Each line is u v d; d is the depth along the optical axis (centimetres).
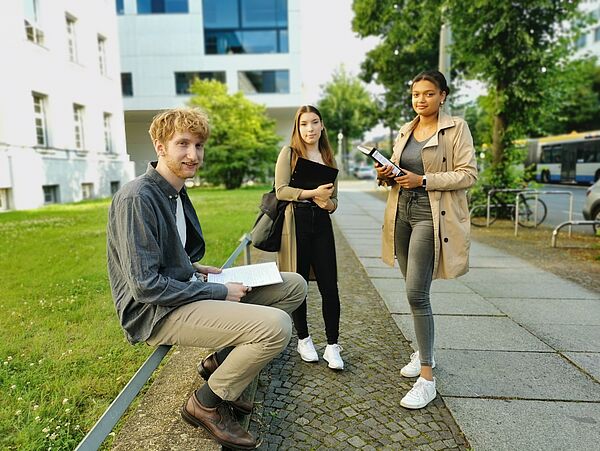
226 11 3347
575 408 268
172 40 3325
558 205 1628
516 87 1051
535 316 430
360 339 370
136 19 3288
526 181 1180
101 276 548
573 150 2723
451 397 281
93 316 411
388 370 315
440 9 1027
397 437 240
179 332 209
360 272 605
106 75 2131
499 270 624
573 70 1102
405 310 444
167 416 239
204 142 223
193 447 212
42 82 1631
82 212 1323
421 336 273
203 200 1719
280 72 3453
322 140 321
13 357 330
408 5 1399
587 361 331
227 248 730
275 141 2753
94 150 1994
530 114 1105
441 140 274
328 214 315
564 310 448
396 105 2583
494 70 1053
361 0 1527
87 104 1945
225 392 213
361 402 274
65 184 1742
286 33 3412
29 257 657
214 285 217
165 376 287
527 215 1106
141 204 198
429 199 271
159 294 197
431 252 272
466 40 1065
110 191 2086
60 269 586
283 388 290
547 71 1048
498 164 1148
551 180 2978
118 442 217
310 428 247
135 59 3312
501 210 1135
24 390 282
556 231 798
